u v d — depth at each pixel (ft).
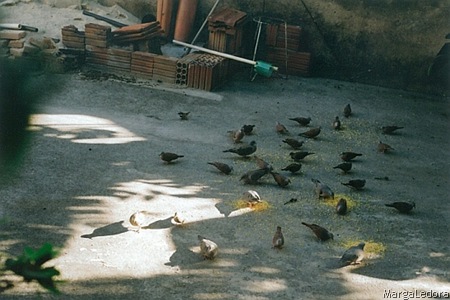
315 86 54.34
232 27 52.80
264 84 53.42
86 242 26.12
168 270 24.52
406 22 54.03
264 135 42.19
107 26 51.55
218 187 33.27
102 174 33.53
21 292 20.75
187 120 43.65
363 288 24.14
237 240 27.55
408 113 49.85
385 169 38.17
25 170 32.60
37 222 27.40
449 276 25.62
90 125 40.57
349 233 29.07
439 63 52.70
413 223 30.71
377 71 55.88
